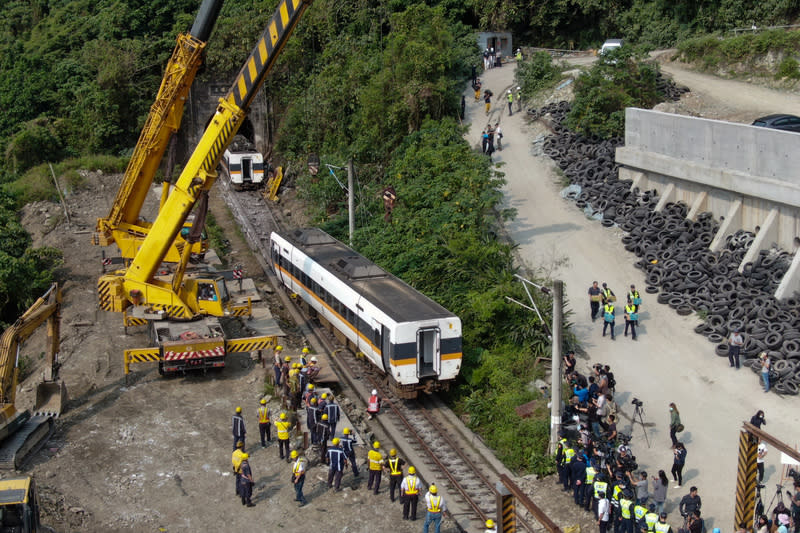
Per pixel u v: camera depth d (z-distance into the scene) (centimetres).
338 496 2041
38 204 4853
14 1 8138
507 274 3053
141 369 2762
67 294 3509
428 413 2558
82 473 2088
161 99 2795
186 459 2183
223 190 5294
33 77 6138
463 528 1930
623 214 3650
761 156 3062
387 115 4772
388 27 5878
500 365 2723
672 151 3569
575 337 2828
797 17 5309
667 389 2545
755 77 4716
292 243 3481
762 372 2472
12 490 1614
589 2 6344
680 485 2080
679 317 2980
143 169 2941
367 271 2947
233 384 2659
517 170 4250
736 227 3216
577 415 2309
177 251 3133
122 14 6278
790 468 2095
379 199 4188
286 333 3200
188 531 1862
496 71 5831
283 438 2175
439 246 3300
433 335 2553
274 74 5806
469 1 6544
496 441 2416
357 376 2838
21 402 2450
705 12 5731
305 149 5319
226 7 6144
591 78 4359
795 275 2800
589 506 1992
